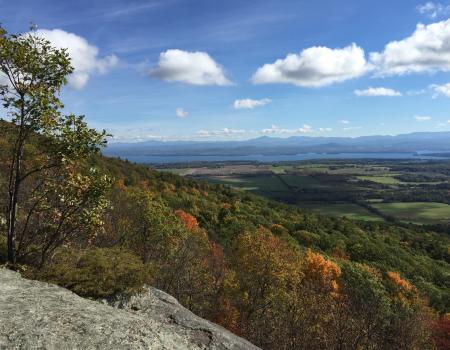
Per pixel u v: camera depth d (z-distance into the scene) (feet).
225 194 470.80
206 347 32.91
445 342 118.11
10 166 45.16
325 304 63.93
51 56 40.45
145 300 40.63
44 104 39.40
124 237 100.07
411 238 389.80
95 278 40.04
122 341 26.53
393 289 171.12
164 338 29.71
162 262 101.71
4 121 41.24
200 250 127.03
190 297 95.91
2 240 48.01
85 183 44.11
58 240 45.44
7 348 22.43
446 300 195.21
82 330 26.53
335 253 268.21
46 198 45.14
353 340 54.95
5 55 38.45
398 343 59.98
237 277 121.08
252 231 248.52
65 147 41.86
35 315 27.17
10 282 34.24
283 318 65.00
